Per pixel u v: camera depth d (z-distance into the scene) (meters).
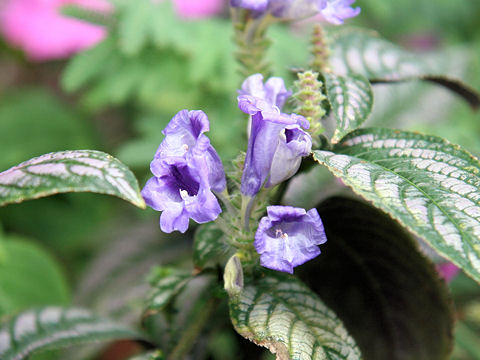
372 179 0.22
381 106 0.37
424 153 0.23
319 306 0.24
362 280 0.28
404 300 0.27
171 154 0.22
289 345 0.22
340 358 0.23
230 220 0.24
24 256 0.39
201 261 0.26
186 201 0.21
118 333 0.30
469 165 0.22
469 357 0.37
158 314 0.31
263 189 0.23
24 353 0.28
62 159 0.21
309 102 0.24
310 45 0.27
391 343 0.28
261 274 0.25
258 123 0.22
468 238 0.20
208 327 0.30
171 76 0.41
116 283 0.35
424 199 0.21
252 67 0.29
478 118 0.39
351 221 0.26
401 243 0.25
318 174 0.33
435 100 0.38
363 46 0.31
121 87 0.41
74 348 0.34
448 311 0.26
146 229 0.37
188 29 0.41
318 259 0.28
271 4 0.27
